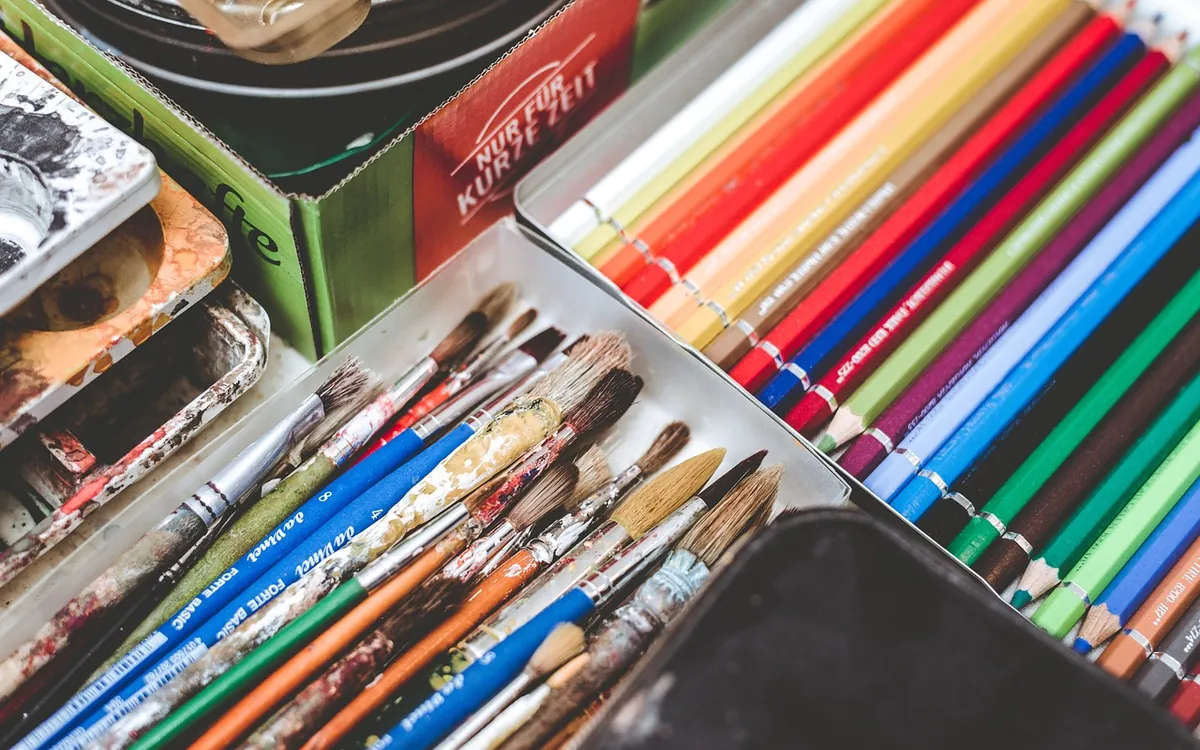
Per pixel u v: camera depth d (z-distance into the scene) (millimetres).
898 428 657
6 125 516
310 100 580
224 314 585
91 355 521
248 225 580
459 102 576
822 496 603
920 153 738
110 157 510
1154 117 754
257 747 499
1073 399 679
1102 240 715
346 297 622
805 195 720
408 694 524
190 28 563
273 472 592
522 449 587
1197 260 726
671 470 590
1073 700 394
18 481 578
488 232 644
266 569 559
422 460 588
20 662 521
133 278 549
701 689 388
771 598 405
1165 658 606
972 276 705
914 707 390
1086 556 629
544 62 622
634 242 705
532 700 517
